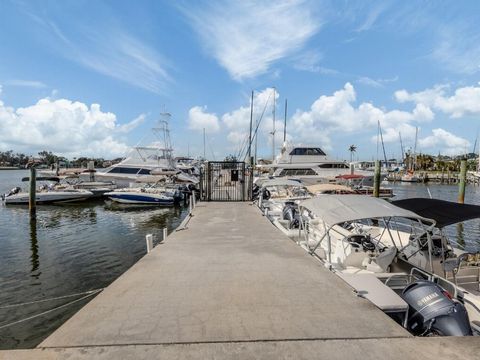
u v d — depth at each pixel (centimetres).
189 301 336
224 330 269
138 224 1894
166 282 397
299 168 2753
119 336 257
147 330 268
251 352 231
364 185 2967
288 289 373
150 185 2902
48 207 2533
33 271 1052
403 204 732
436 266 589
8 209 2433
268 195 1700
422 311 363
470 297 483
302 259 508
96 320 288
